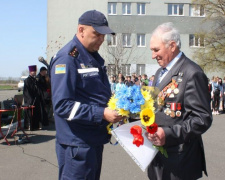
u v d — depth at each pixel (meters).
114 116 2.29
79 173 2.48
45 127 9.79
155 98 2.42
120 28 32.53
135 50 32.91
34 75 9.33
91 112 2.36
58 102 2.35
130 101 2.22
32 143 7.35
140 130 2.24
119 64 29.11
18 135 8.21
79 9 33.19
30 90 9.11
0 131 7.14
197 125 2.26
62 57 2.43
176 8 33.53
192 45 33.66
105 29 2.45
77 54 2.46
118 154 6.33
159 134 2.26
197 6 29.83
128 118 2.54
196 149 2.50
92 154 2.49
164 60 2.48
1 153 6.36
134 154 2.29
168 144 2.31
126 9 32.94
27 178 4.80
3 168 5.32
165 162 2.47
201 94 2.31
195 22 33.53
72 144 2.46
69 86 2.37
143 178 4.84
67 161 2.51
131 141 2.33
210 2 28.50
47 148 6.83
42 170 5.22
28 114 9.03
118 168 5.35
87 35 2.49
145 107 2.24
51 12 33.19
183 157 2.42
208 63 28.38
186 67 2.40
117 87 2.35
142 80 15.02
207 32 29.95
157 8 33.19
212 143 7.46
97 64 2.57
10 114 10.77
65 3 33.22
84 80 2.45
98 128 2.53
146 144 2.37
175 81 2.41
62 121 2.51
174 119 2.39
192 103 2.30
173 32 2.44
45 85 9.83
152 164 2.58
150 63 33.00
